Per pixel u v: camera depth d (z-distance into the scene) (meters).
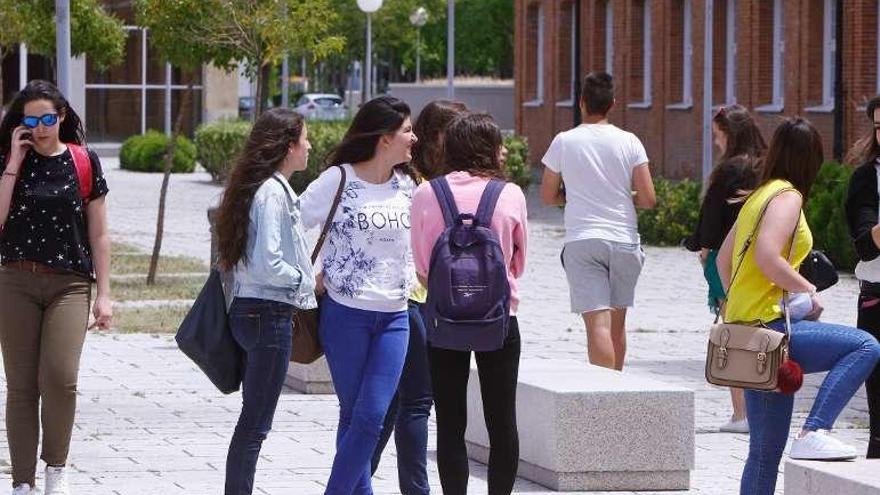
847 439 14.28
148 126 75.94
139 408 15.57
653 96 55.19
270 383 10.34
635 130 57.00
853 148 11.13
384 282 10.38
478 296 9.87
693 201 35.03
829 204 30.00
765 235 9.88
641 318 23.41
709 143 36.88
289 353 10.39
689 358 19.48
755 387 9.82
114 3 74.50
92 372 17.75
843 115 39.53
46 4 34.75
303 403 15.98
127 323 21.62
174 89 76.19
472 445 13.22
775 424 10.18
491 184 10.16
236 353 10.44
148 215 42.78
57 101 11.00
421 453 10.91
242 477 10.38
